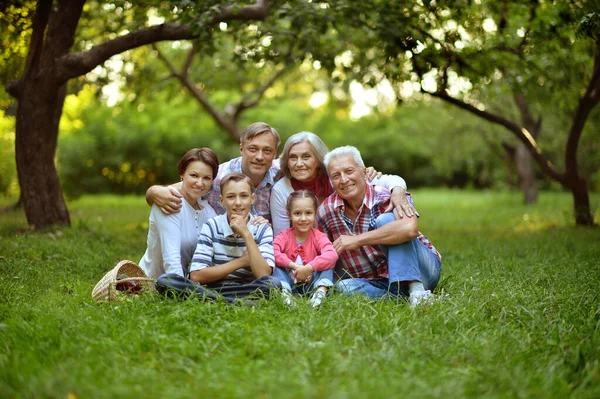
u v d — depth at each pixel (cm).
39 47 887
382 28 919
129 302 447
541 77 1190
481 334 393
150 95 1744
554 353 364
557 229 1117
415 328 394
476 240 958
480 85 1101
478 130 2184
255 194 552
